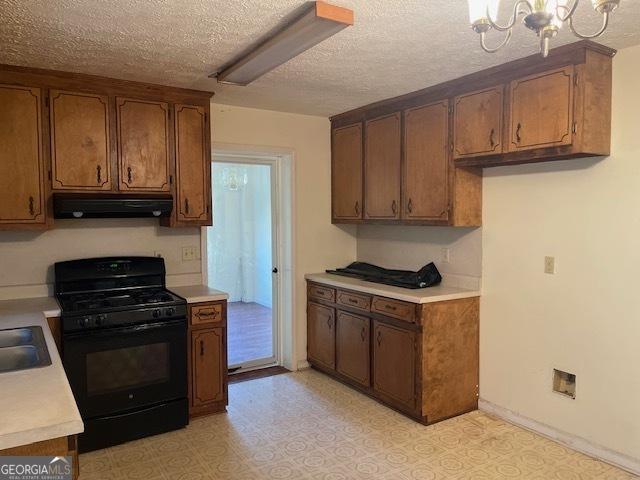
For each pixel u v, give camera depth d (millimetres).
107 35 2338
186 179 3434
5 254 3139
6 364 2008
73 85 3029
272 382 4062
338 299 3969
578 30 2283
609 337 2703
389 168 3775
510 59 2725
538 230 3037
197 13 2080
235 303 4957
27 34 2318
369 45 2486
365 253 4570
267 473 2645
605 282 2711
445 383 3297
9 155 2871
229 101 3750
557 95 2598
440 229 3734
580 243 2818
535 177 3041
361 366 3748
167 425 3125
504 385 3285
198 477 2605
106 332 2879
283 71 2963
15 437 1195
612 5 1303
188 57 2684
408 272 3965
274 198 4426
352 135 4160
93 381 2865
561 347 2936
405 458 2795
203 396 3346
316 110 4102
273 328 4504
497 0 1424
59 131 2998
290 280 4340
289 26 2205
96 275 3301
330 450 2893
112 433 2938
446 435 3080
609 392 2713
